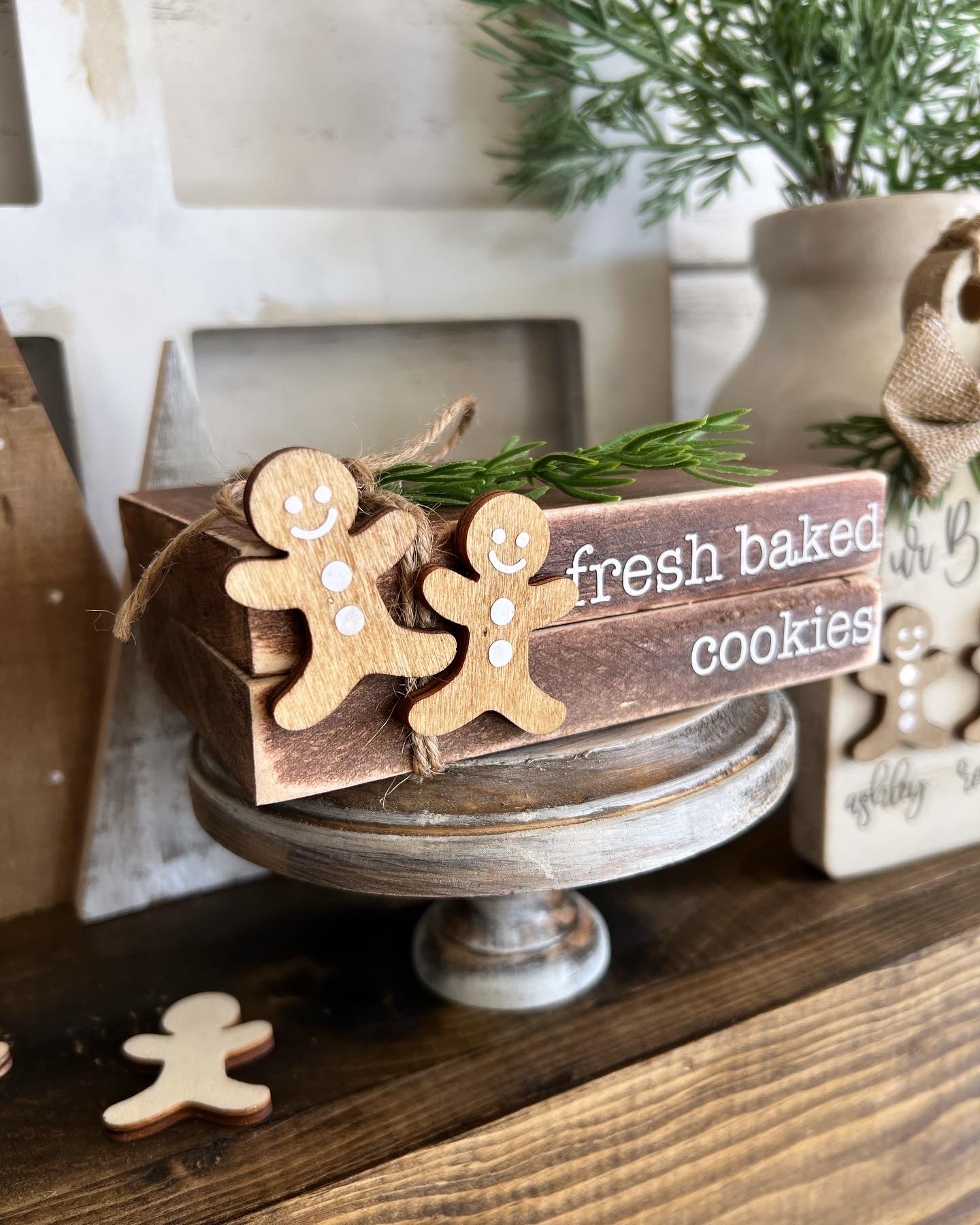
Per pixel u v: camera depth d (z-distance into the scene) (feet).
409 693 0.84
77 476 1.24
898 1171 1.14
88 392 1.22
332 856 0.87
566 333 1.51
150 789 1.24
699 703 0.96
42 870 1.25
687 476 1.02
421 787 0.89
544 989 1.05
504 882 0.86
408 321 1.37
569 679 0.89
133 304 1.23
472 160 1.43
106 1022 1.06
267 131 1.32
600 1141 0.96
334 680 0.80
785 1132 1.06
